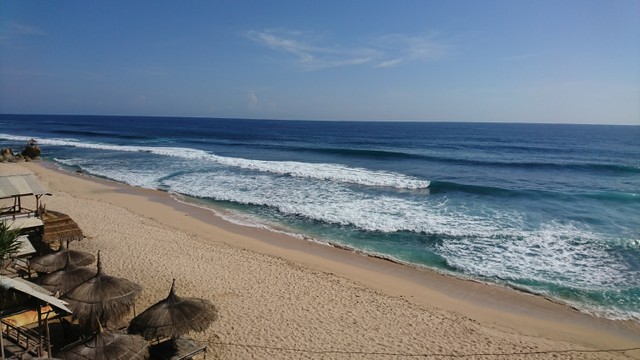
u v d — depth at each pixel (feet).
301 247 54.90
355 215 68.85
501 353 32.86
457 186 90.63
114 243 53.47
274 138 266.16
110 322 30.12
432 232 60.85
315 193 84.38
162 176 103.86
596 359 32.65
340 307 38.88
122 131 317.01
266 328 34.73
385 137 294.66
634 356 33.19
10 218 44.14
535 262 50.90
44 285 32.78
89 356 24.02
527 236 59.41
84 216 65.31
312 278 44.98
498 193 86.17
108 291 30.12
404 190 87.86
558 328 37.17
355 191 86.48
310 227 63.16
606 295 43.21
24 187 46.62
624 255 53.06
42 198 75.92
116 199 79.30
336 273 46.91
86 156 146.20
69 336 31.55
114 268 45.44
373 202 77.41
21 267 41.14
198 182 95.76
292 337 33.58
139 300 38.42
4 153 132.77
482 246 55.77
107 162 130.11
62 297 29.58
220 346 32.01
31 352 26.48
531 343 34.55
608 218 69.21
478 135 333.01
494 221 66.54
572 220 67.82
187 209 72.59
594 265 50.24
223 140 239.91
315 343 32.89
